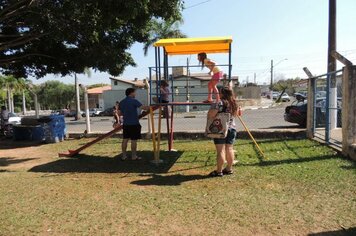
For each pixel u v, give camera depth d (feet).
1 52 43.21
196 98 66.23
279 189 20.67
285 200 18.71
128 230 15.57
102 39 40.68
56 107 248.11
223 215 16.92
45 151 39.29
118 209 18.20
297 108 53.88
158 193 20.83
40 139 47.98
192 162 29.89
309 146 34.24
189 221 16.37
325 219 15.99
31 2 30.58
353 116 28.14
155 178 24.79
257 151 32.76
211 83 30.01
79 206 18.84
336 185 20.86
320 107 44.96
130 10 29.63
